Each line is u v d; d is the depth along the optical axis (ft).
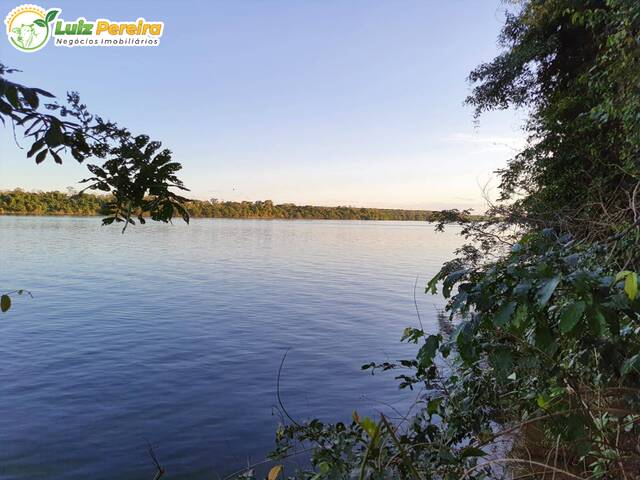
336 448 8.79
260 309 61.26
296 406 26.63
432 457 8.58
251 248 192.03
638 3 16.33
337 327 50.65
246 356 38.14
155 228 375.25
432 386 11.81
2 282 82.74
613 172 24.27
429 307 64.39
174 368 34.50
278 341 43.83
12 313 55.52
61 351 38.86
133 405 27.02
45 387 29.96
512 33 39.73
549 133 32.91
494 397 10.78
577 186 29.73
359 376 32.45
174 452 21.26
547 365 7.19
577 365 8.31
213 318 54.44
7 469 19.79
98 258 134.21
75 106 4.77
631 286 4.89
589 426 6.59
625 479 7.20
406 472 7.89
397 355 38.75
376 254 171.73
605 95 19.56
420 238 306.76
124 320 52.16
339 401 27.40
